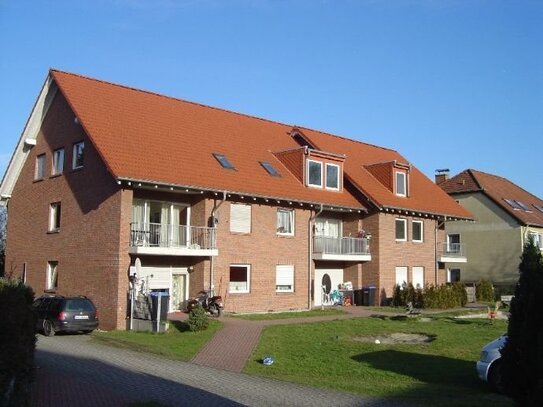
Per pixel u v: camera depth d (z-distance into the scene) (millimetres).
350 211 31203
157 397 10461
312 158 29406
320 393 11031
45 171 27016
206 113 30156
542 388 7160
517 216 40812
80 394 10570
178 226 23391
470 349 16062
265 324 21109
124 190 22062
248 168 27188
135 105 26781
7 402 6949
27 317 9031
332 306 30266
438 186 42125
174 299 24203
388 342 17594
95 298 22500
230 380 12219
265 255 26625
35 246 26766
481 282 37688
